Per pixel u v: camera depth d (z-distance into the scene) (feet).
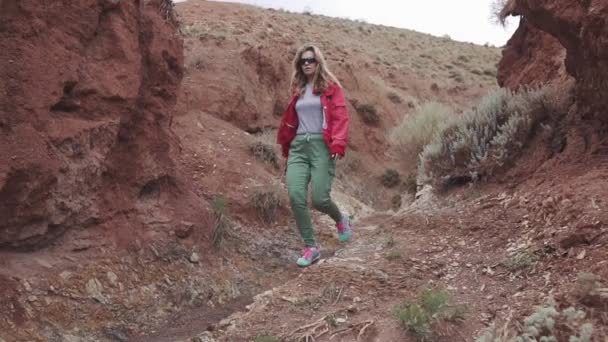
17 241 14.01
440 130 25.43
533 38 31.14
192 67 49.42
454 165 22.33
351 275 15.57
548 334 11.01
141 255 16.76
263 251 20.62
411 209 21.88
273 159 30.71
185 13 73.26
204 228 19.33
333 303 14.23
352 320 13.26
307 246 18.97
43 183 13.98
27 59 14.11
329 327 13.08
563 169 18.45
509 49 33.86
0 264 13.60
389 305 13.76
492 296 13.57
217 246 19.10
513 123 20.88
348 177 58.13
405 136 45.27
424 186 24.08
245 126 47.78
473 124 23.24
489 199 19.65
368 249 18.30
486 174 21.07
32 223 14.20
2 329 12.37
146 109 18.43
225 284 17.72
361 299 14.26
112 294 15.03
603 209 14.94
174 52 19.98
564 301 11.99
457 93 102.12
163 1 20.89
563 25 17.72
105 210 16.46
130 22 17.53
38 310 13.34
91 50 16.30
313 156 18.08
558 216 15.89
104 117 16.24
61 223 14.96
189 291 16.69
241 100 48.29
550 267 14.08
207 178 24.29
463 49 136.56
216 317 15.80
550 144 19.99
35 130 13.96
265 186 24.99
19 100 13.75
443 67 115.24
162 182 18.88
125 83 16.75
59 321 13.50
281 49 67.51
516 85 29.48
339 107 17.69
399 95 80.84
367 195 56.24
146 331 14.64
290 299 14.71
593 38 16.42
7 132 13.44
